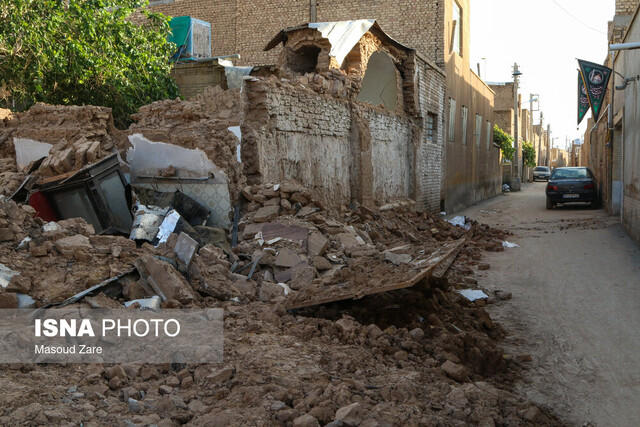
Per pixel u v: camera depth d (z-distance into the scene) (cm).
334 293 577
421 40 2128
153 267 579
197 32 1891
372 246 896
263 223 854
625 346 598
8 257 562
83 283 549
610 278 925
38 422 320
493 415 404
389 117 1630
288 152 1070
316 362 446
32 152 972
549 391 489
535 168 6362
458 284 864
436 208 2117
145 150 941
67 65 1356
